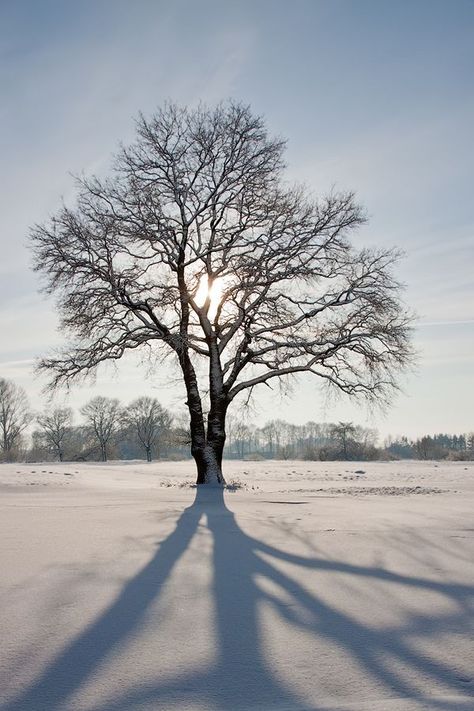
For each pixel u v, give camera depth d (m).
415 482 31.08
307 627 5.66
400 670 4.60
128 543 10.39
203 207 24.78
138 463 81.62
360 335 24.33
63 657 4.90
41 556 9.16
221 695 4.16
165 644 5.20
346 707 3.93
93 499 19.77
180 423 104.75
